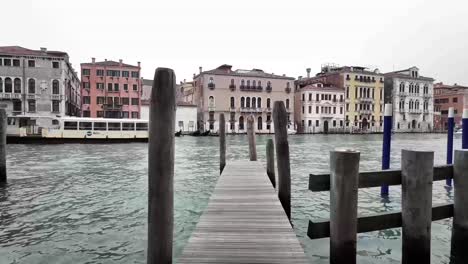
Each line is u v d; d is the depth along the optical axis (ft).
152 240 9.51
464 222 14.05
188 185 36.27
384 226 13.46
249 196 21.63
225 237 14.26
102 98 164.66
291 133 183.93
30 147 84.48
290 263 11.80
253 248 13.07
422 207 12.96
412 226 13.07
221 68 192.34
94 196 30.68
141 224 22.67
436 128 242.37
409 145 103.30
